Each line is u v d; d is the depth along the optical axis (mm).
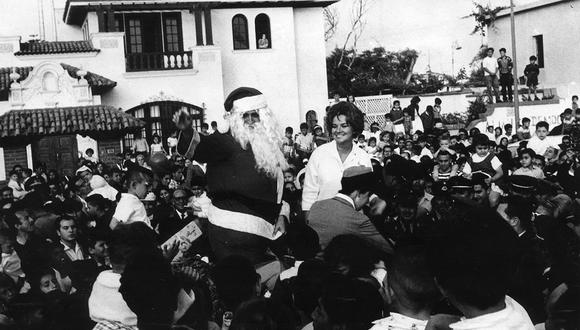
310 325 4781
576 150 15555
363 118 6906
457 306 3328
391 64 41625
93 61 27969
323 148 7023
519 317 3264
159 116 28797
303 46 32844
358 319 3957
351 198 5887
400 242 4180
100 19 28516
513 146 20719
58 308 5410
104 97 28016
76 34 32344
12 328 5770
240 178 5797
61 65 25562
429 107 25281
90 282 7020
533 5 33875
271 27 31594
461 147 15383
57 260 7328
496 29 36500
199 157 5770
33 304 5855
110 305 4664
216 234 5863
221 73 29516
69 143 24250
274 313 4203
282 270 6184
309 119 25609
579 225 8961
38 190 11742
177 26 30453
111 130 24297
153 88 28750
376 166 8344
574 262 5324
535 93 30906
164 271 4438
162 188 11625
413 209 7656
